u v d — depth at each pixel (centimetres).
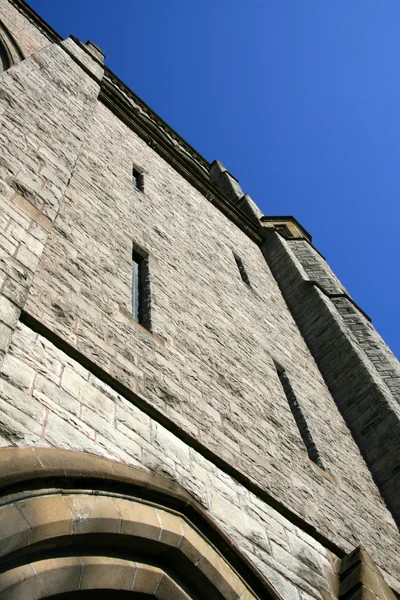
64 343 577
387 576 797
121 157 1265
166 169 1480
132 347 704
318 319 1429
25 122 807
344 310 1526
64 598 436
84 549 457
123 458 539
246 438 775
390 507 998
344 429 1138
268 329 1220
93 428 533
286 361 1157
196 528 543
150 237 1037
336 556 738
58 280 678
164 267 985
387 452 1073
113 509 478
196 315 949
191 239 1234
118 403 589
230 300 1150
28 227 614
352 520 848
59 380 540
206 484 617
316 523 757
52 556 430
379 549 845
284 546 654
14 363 507
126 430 570
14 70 955
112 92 1461
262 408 886
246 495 665
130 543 485
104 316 702
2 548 387
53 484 451
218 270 1230
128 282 830
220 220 1587
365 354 1352
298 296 1527
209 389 792
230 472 668
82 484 470
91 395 563
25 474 426
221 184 2302
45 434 480
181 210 1329
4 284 528
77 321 648
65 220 811
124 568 471
